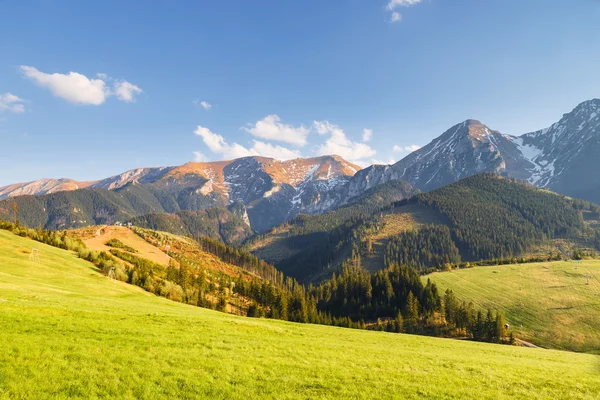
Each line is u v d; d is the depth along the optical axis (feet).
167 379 63.05
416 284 551.59
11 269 227.20
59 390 53.57
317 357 95.71
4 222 413.39
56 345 71.97
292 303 504.43
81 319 99.86
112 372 62.54
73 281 242.17
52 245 414.21
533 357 151.12
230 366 75.51
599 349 345.10
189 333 104.83
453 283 582.76
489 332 372.58
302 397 63.62
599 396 84.02
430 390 75.36
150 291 354.95
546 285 525.75
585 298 457.68
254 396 61.36
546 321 411.54
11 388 51.37
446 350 147.23
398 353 118.01
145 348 80.43
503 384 85.97
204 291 481.87
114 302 173.68
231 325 132.77
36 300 124.67
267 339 115.03
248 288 545.03
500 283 560.61
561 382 92.89
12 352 63.98
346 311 565.94
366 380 77.71
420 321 453.58
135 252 645.51
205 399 57.93
